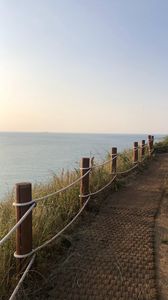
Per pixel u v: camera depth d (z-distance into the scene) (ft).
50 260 18.51
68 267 17.85
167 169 49.90
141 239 21.74
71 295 15.42
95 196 30.01
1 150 265.13
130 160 47.98
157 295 15.46
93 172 33.71
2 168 94.27
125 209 28.50
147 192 35.04
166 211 28.30
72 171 31.99
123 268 17.81
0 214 20.95
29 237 15.94
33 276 16.44
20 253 15.69
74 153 147.23
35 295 15.30
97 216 26.32
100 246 20.57
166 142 77.46
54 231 20.84
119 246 20.59
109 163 39.34
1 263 15.42
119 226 24.17
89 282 16.49
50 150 230.27
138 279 16.75
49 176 34.73
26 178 58.44
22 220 14.79
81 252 19.67
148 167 51.44
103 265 18.15
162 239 21.85
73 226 23.25
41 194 25.46
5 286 14.93
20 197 15.61
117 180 37.19
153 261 18.67
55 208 23.63
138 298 15.19
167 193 34.45
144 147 58.54
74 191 27.12
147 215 26.91
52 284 16.21
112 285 16.24
